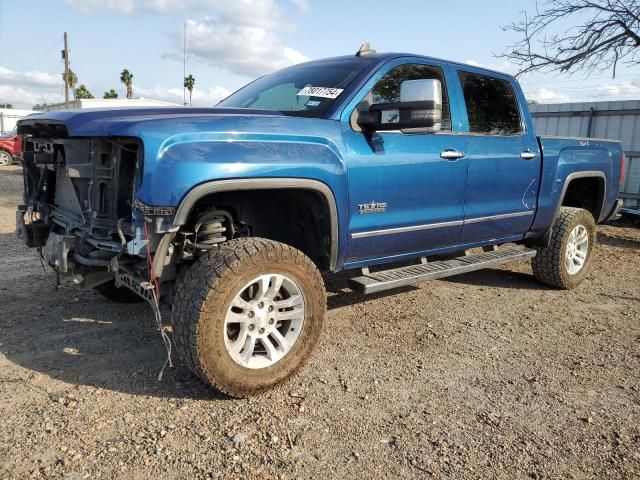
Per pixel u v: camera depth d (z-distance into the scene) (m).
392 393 3.39
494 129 4.92
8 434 2.80
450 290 5.75
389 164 3.90
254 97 4.42
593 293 5.80
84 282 3.62
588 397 3.41
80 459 2.62
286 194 3.63
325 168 3.48
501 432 2.98
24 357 3.74
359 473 2.59
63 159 3.60
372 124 3.75
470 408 3.23
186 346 3.01
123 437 2.81
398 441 2.86
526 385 3.55
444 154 4.30
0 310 4.66
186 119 3.09
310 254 3.90
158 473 2.54
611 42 9.41
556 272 5.71
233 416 3.04
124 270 3.24
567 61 9.94
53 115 3.44
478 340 4.33
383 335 4.37
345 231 3.73
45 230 4.04
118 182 3.15
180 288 3.07
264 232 3.75
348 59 4.34
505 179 4.91
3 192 13.70
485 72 4.95
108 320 4.48
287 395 3.31
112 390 3.30
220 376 3.07
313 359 3.84
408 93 3.47
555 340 4.38
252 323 3.21
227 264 3.02
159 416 3.02
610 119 11.95
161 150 2.88
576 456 2.78
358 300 5.26
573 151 5.73
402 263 5.32
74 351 3.86
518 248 5.52
